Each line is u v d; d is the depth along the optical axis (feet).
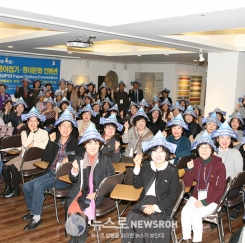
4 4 11.91
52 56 36.55
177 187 9.66
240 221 13.53
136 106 24.13
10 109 20.90
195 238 10.07
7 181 15.05
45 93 29.66
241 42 23.50
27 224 12.19
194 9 12.01
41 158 13.92
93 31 16.89
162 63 40.75
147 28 15.52
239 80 24.22
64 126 12.76
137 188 10.27
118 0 14.40
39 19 14.12
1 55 34.94
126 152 15.12
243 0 10.83
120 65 43.70
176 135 13.87
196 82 43.65
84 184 10.54
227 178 11.27
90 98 27.35
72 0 13.71
